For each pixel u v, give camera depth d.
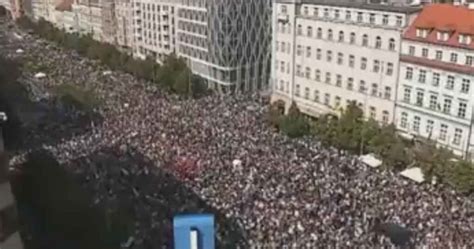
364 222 66.69
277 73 133.00
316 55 120.69
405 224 66.31
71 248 52.22
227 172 82.00
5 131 83.50
